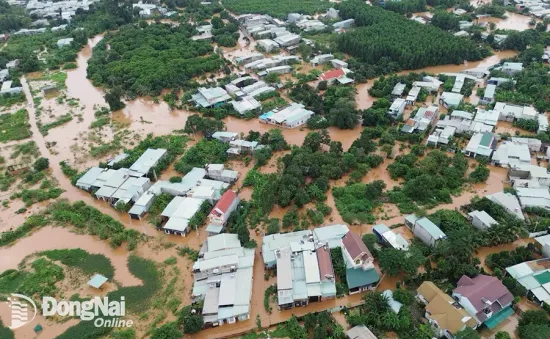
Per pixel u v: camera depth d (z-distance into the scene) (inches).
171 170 3641.7
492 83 4714.6
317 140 3698.3
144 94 5019.7
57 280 2620.6
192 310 2309.3
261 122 4333.2
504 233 2598.4
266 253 2623.0
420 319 2204.7
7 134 4357.8
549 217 2827.3
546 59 5231.3
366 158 3484.3
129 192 3253.0
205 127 4001.0
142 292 2495.1
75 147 4042.8
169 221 2950.3
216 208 2898.6
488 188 3191.4
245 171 3560.5
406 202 3065.9
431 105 4301.2
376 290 2418.8
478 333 2149.4
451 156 3565.5
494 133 3789.4
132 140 4121.6
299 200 3056.1
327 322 2172.7
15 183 3619.6
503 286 2242.9
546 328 2034.9
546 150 3528.5
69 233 3029.0
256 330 2241.6
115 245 2851.9
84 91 5285.4
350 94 4562.0
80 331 2265.0
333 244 2662.4
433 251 2551.7
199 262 2539.4
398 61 5349.4
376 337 2080.5
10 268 2748.5
